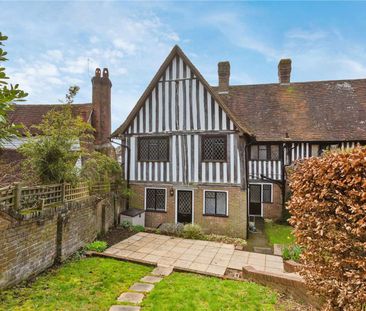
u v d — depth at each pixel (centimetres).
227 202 1054
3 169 782
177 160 1125
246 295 480
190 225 996
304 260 414
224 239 967
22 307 427
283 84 1534
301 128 1309
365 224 295
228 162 1058
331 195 346
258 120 1377
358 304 314
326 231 355
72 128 727
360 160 310
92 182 868
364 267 303
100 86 1500
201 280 567
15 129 304
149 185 1162
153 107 1165
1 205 470
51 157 676
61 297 466
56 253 650
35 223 568
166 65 1139
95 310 425
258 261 746
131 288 516
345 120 1306
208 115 1089
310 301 443
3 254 479
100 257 716
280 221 1312
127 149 1194
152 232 1026
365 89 1425
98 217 906
